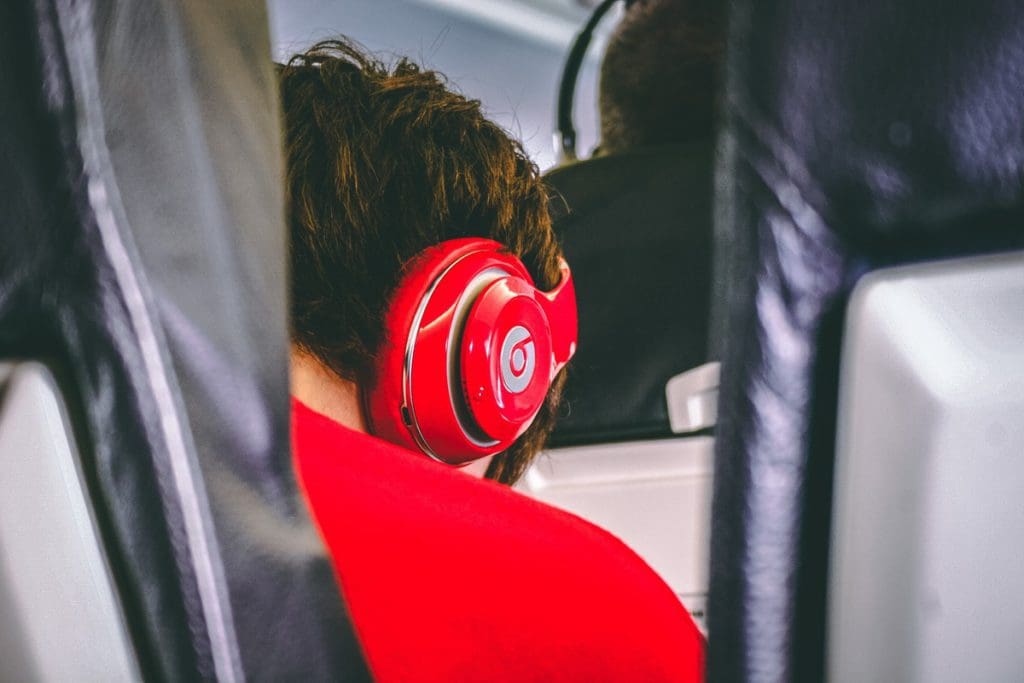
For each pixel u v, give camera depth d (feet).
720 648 1.13
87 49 0.97
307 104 2.13
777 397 1.00
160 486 1.10
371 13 9.32
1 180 1.02
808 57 0.90
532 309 2.31
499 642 1.71
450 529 1.74
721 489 1.07
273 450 1.22
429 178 2.15
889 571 1.06
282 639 1.21
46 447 1.09
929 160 0.91
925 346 0.96
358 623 1.70
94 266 1.01
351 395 2.15
